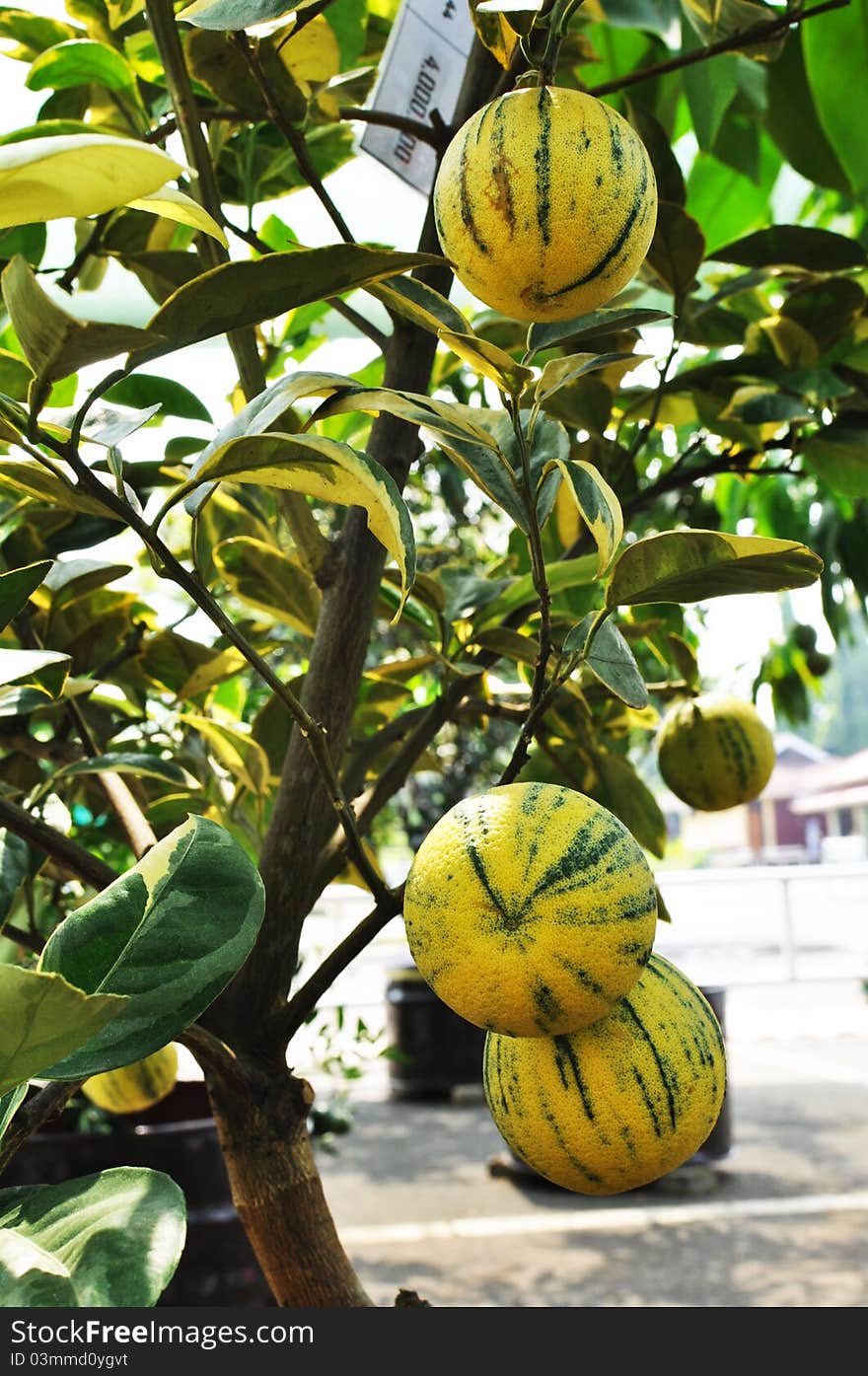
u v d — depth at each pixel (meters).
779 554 0.39
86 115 0.82
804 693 1.45
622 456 0.78
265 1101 0.50
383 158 0.64
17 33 0.76
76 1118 1.27
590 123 0.37
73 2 0.69
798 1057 3.52
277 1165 0.50
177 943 0.36
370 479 0.37
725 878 4.62
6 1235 0.32
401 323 0.57
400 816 3.63
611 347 0.73
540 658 0.41
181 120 0.54
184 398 0.79
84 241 0.82
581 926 0.36
